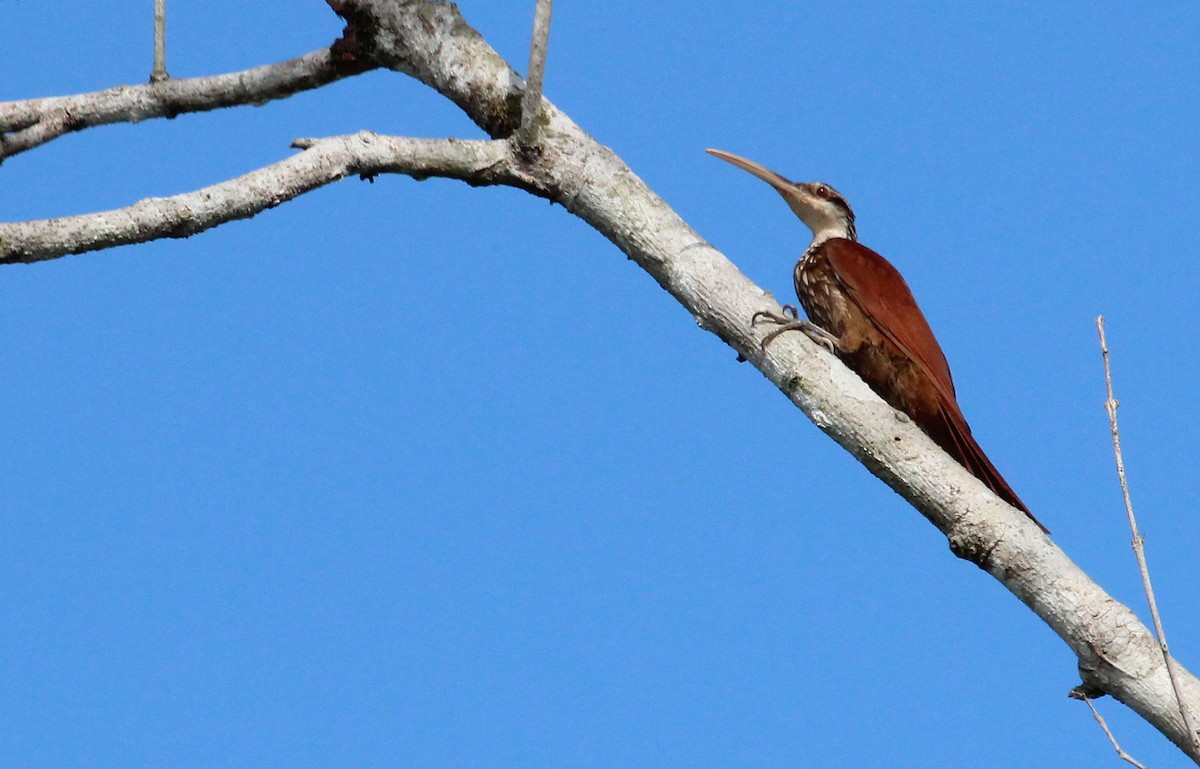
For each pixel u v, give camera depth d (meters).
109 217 9.21
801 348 9.49
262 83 11.12
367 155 9.81
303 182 9.58
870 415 9.09
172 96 11.13
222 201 9.37
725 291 9.75
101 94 11.16
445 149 10.04
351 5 10.97
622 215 10.05
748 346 9.65
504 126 10.59
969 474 8.80
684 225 10.11
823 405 9.23
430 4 11.06
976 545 8.52
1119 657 7.92
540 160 10.18
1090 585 8.20
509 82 10.67
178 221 9.27
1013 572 8.38
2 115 11.04
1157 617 7.55
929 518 8.87
